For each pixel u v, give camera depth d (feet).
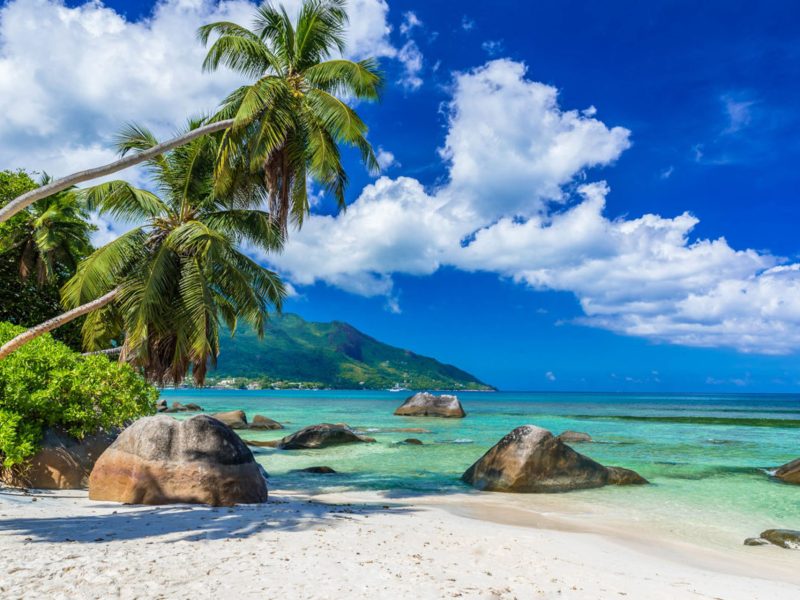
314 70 55.98
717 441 102.42
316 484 55.77
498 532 33.14
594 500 48.14
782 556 31.55
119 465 35.91
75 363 46.55
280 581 19.11
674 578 24.94
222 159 53.31
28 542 22.41
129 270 65.72
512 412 226.58
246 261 72.79
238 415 126.52
